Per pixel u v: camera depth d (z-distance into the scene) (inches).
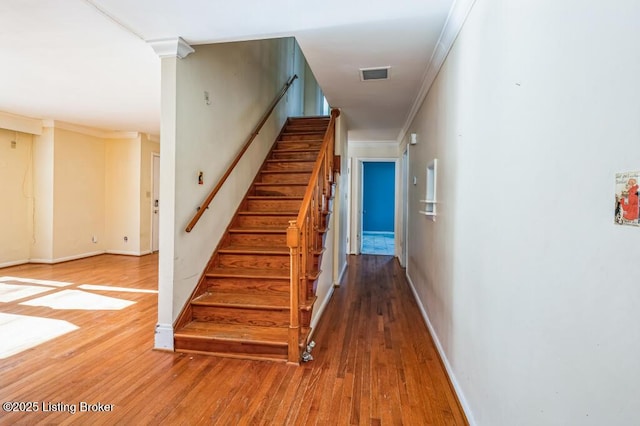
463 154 80.5
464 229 78.6
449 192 93.9
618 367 30.0
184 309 109.2
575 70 36.7
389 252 298.2
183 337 102.6
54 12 87.0
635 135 28.1
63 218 232.8
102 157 261.3
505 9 55.9
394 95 153.1
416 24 91.0
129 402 77.7
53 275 196.4
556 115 40.3
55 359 97.6
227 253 130.6
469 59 76.3
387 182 432.5
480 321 66.1
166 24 92.9
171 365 95.0
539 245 43.9
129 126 239.5
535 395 44.4
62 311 137.5
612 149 30.9
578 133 36.1
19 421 70.5
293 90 259.3
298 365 96.0
